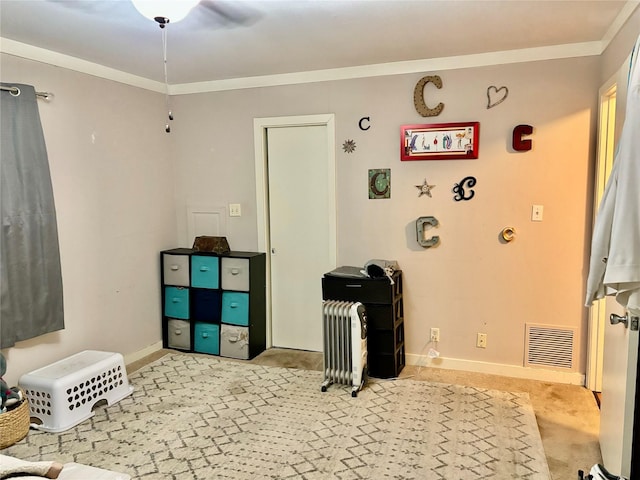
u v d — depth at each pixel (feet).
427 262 11.58
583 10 7.92
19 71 9.28
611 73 8.88
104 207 11.42
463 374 11.33
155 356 12.89
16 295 9.10
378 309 10.74
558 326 10.73
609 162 9.66
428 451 7.91
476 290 11.27
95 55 10.28
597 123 9.95
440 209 11.34
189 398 10.06
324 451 7.96
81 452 7.97
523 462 7.57
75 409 8.96
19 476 4.57
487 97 10.69
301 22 8.32
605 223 5.85
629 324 5.85
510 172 10.71
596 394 10.19
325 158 12.32
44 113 9.83
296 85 12.19
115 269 11.82
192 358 12.60
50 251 9.72
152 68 11.53
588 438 8.41
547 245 10.64
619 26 8.16
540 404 9.73
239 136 12.96
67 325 10.55
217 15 7.93
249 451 7.98
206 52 10.18
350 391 10.32
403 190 11.58
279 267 13.16
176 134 13.65
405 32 8.99
